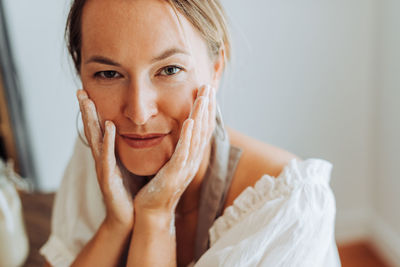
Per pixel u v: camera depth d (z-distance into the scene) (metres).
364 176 1.52
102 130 0.45
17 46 1.18
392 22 1.22
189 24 0.40
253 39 1.22
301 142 1.43
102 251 0.52
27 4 1.13
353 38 1.30
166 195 0.47
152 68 0.39
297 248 0.45
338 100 1.38
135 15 0.36
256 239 0.44
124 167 0.50
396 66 1.25
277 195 0.48
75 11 0.42
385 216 1.48
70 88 1.27
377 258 1.50
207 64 0.44
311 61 1.30
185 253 0.62
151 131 0.42
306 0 1.21
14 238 0.66
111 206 0.49
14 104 1.25
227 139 0.53
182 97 0.41
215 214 0.54
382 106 1.37
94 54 0.39
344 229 1.57
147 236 0.48
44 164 1.39
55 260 0.64
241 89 1.28
